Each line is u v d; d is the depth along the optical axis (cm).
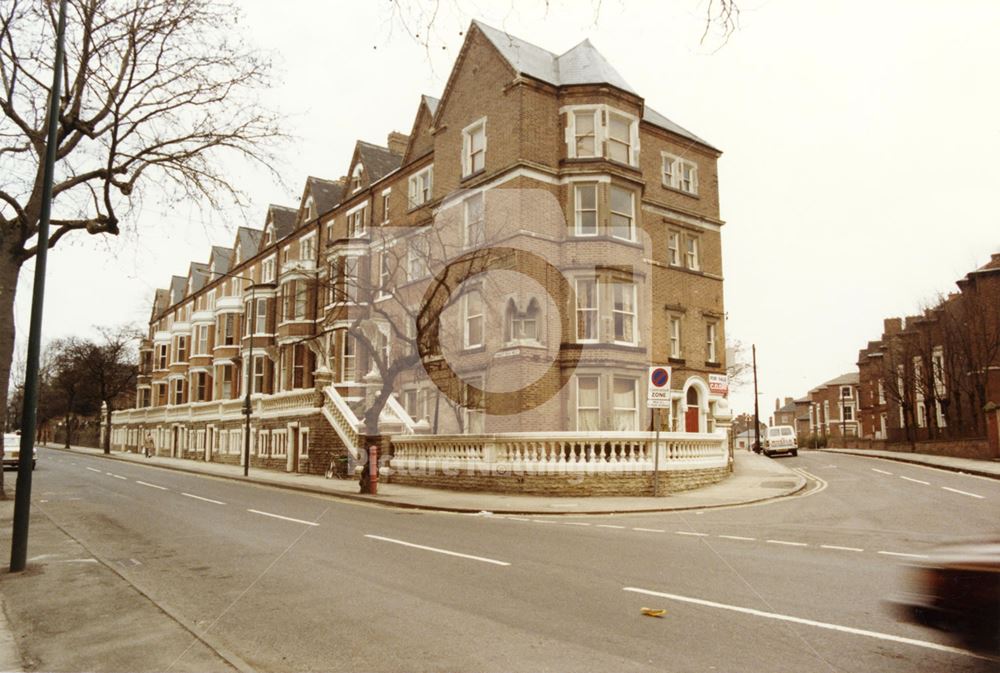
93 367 6494
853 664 484
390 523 1315
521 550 977
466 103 2617
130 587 742
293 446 3238
